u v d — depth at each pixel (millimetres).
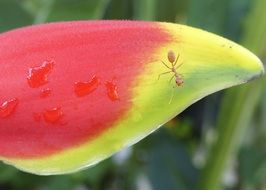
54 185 490
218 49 206
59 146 206
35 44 207
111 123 205
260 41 391
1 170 448
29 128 204
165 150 517
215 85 205
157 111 206
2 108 202
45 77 203
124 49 207
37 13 425
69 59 205
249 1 462
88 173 493
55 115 203
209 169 432
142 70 206
